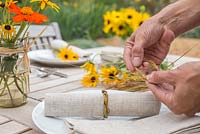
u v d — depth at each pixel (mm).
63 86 1059
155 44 967
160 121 686
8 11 794
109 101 755
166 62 1096
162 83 723
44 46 1830
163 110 802
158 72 719
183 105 681
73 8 4832
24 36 856
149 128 654
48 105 742
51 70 1226
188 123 667
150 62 906
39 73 1185
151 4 5094
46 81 1110
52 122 718
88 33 4395
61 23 4160
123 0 5492
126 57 929
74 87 1051
